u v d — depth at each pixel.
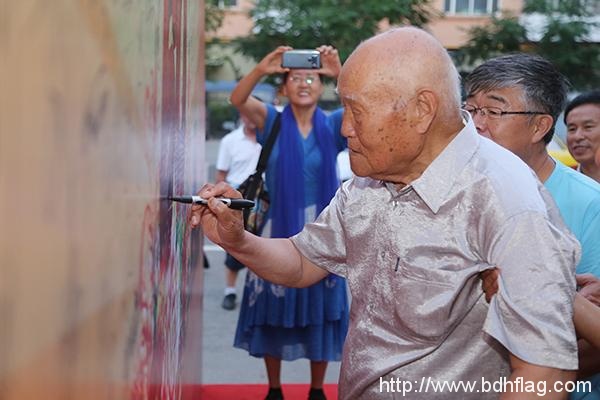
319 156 3.53
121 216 0.89
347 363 1.67
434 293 1.48
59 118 0.64
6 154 0.55
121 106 0.89
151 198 1.17
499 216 1.39
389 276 1.55
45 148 0.61
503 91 2.05
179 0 1.74
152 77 1.18
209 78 20.69
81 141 0.70
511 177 1.43
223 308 6.11
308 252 1.84
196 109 2.58
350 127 1.46
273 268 1.83
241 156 6.06
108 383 0.82
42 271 0.61
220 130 23.95
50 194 0.62
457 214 1.45
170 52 1.51
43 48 0.60
